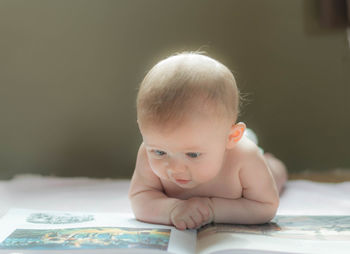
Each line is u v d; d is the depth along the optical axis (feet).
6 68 5.91
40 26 5.88
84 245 2.24
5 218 2.86
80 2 5.85
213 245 2.26
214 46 5.88
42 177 5.31
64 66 5.90
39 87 5.91
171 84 2.30
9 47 5.89
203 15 5.85
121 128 5.90
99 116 5.91
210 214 2.67
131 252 2.11
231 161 2.75
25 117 5.91
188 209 2.60
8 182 4.91
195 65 2.40
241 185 2.80
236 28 5.86
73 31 5.87
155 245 2.23
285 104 5.89
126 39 5.87
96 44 5.88
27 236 2.43
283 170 4.34
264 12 5.84
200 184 2.81
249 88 5.89
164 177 2.47
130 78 5.89
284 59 5.86
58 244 2.27
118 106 5.90
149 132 2.33
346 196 4.01
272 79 5.88
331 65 5.84
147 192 2.84
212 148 2.38
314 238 2.43
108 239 2.34
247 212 2.72
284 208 3.54
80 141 5.94
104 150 5.93
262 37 5.85
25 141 5.92
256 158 2.77
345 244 2.31
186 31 5.88
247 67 5.88
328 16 5.67
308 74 5.87
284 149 5.91
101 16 5.87
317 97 5.88
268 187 2.76
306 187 4.50
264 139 5.91
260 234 2.50
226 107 2.42
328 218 2.95
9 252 2.16
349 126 5.89
